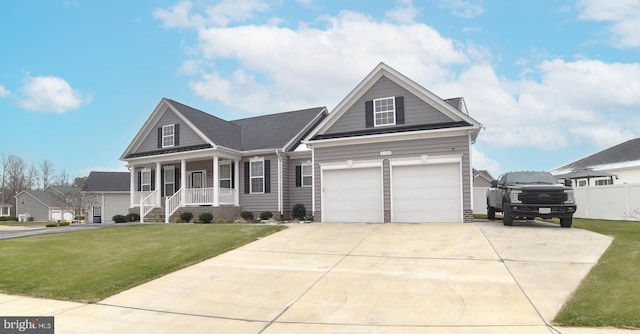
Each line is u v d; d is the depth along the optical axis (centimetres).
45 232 1662
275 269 894
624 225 1388
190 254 1052
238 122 2842
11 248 1234
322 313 606
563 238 1099
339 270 864
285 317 595
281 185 2184
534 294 652
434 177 1664
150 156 2372
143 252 1112
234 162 2312
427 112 1728
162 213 2309
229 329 553
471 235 1197
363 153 1784
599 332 496
